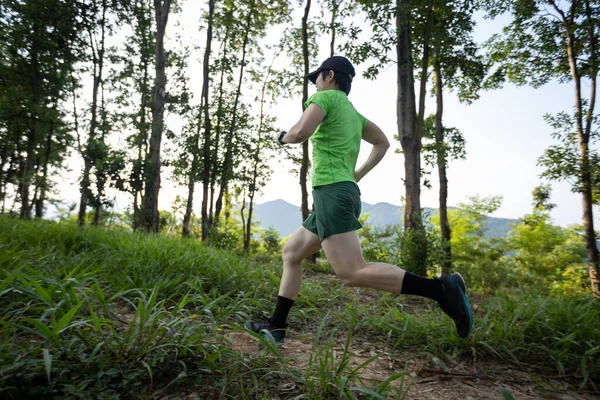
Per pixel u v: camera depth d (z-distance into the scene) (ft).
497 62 45.91
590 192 36.52
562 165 36.19
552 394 6.55
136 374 5.15
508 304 9.94
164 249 12.60
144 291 9.12
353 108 7.51
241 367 5.97
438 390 6.37
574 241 82.43
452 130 37.91
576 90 37.99
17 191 68.80
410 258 24.45
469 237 92.58
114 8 64.59
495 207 92.17
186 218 65.82
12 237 13.03
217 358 5.94
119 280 9.60
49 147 74.18
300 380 5.51
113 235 15.84
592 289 35.53
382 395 5.31
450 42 33.71
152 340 5.87
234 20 68.59
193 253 13.41
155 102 55.31
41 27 62.64
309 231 7.27
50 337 5.04
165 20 56.49
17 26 62.28
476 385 6.72
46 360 4.39
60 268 9.77
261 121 75.20
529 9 40.52
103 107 69.10
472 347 7.92
